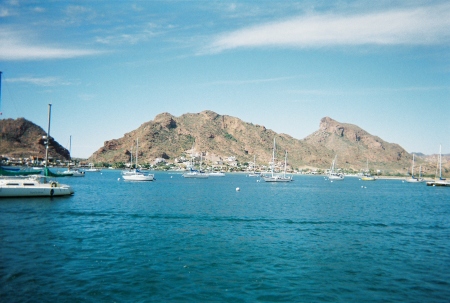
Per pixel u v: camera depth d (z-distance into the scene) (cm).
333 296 1969
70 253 2644
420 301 1919
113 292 1930
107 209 5172
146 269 2327
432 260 2716
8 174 6019
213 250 2872
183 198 7438
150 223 4066
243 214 5031
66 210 4897
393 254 2883
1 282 2012
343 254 2853
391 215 5397
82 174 18088
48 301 1786
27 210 4753
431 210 6284
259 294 1975
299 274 2323
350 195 10038
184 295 1927
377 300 1925
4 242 2911
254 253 2812
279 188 12838
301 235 3591
